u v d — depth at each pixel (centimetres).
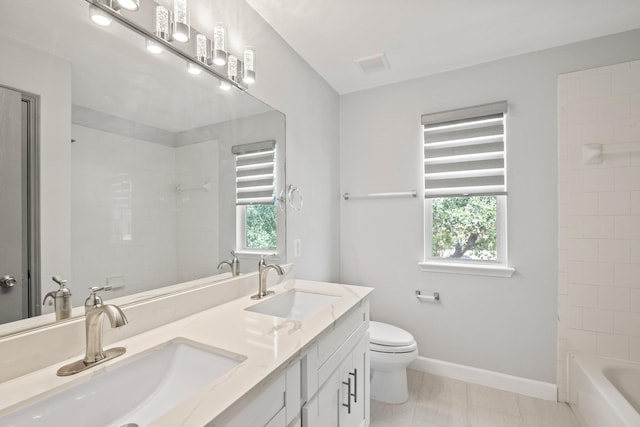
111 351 83
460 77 219
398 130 240
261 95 164
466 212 223
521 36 181
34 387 66
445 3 153
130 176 102
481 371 210
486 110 206
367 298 154
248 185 154
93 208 92
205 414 57
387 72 225
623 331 175
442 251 231
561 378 189
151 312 102
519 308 201
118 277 98
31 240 78
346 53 198
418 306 231
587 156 179
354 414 137
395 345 184
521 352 200
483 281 211
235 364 83
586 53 185
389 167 243
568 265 187
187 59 122
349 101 257
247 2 153
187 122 122
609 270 178
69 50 85
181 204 120
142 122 105
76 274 87
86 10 89
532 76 198
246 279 148
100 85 93
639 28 173
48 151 81
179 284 119
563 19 165
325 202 235
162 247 113
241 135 150
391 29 174
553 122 192
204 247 130
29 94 77
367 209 250
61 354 79
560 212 188
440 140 224
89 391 72
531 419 173
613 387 148
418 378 218
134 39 102
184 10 110
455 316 220
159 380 87
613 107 177
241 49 150
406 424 170
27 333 74
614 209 177
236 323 108
